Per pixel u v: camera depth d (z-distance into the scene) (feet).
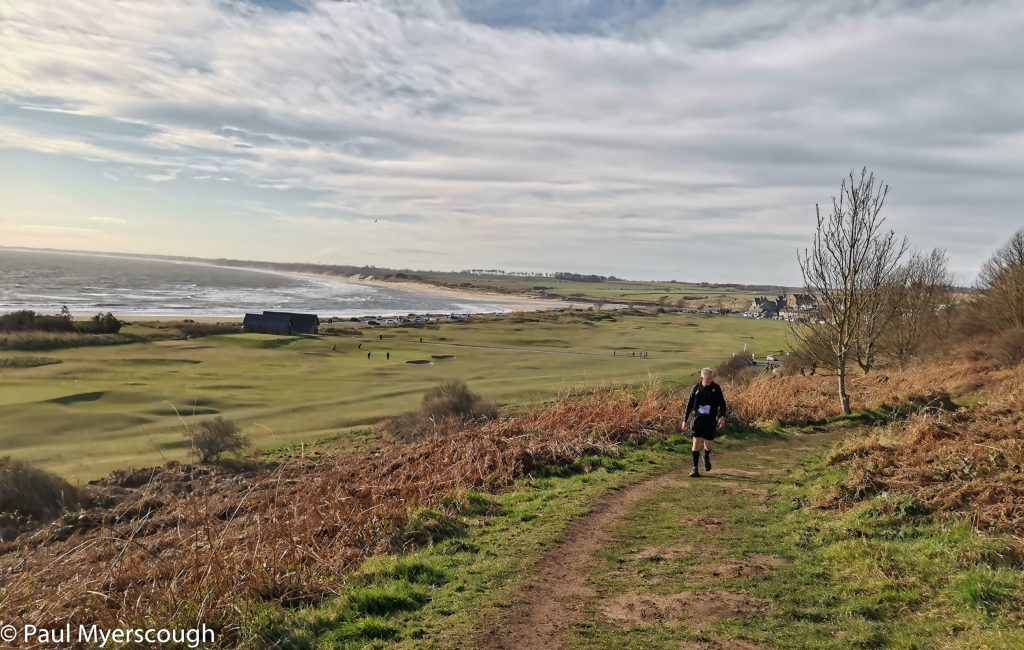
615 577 22.62
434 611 20.30
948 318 116.98
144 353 256.11
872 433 41.27
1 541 47.29
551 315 528.63
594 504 32.53
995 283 108.78
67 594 22.09
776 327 474.08
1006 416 38.86
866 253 58.90
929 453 32.19
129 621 19.72
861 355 97.96
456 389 99.14
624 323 492.95
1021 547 20.71
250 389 177.27
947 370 83.46
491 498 34.40
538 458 42.57
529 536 27.48
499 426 54.08
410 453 51.16
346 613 20.11
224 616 19.89
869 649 16.62
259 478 64.03
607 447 45.60
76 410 135.74
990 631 16.20
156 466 82.38
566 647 17.58
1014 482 25.90
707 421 39.29
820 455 43.57
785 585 21.11
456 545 26.63
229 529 29.50
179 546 28.66
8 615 21.01
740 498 33.40
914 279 115.85
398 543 27.37
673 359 274.16
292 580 22.82
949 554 21.24
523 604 20.51
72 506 59.57
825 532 25.70
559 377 200.75
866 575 21.04
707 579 21.94
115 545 29.07
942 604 18.44
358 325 421.59
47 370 203.92
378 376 212.02
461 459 43.29
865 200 58.54
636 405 58.65
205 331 332.19
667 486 36.70
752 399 62.08
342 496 35.17
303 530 29.37
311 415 133.39
